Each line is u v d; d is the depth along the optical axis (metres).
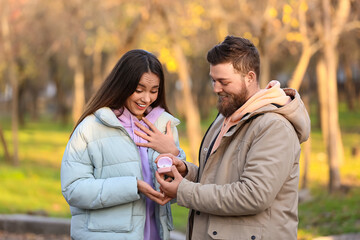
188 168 3.52
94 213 3.40
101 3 17.61
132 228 3.40
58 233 8.39
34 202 11.20
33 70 27.75
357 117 35.53
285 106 3.12
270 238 3.12
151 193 3.31
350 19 13.00
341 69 42.00
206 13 12.83
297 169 3.20
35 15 20.28
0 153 21.67
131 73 3.43
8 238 8.09
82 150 3.43
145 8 12.59
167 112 3.88
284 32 11.70
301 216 9.18
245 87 3.21
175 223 9.31
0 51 18.36
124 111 3.61
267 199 3.00
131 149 3.46
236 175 3.19
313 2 11.29
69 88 46.88
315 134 28.11
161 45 14.38
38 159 20.34
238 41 3.22
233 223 3.17
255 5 12.53
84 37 21.69
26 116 55.09
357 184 12.29
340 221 8.36
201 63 32.31
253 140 3.14
